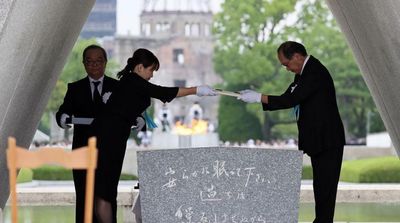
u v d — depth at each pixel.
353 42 14.69
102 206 11.34
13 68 10.78
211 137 49.59
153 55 11.51
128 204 21.08
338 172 12.58
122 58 107.25
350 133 77.12
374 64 13.50
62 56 13.95
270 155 10.67
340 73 75.25
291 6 75.25
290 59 12.42
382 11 11.25
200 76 110.94
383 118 15.20
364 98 75.25
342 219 19.03
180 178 10.56
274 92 75.25
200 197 10.58
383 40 12.01
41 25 11.12
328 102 12.48
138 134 63.88
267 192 10.67
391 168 30.66
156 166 10.54
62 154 7.51
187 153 10.57
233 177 10.63
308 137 12.48
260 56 75.69
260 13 76.12
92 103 12.32
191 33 111.62
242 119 77.50
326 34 75.38
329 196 12.56
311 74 12.31
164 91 11.37
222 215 10.61
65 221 18.59
